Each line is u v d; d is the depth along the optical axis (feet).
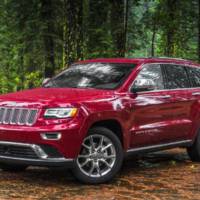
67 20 58.54
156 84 34.94
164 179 32.32
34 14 86.94
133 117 32.32
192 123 37.60
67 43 58.54
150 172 34.65
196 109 37.91
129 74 33.47
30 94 31.17
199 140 38.63
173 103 35.50
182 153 43.65
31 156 29.07
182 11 95.25
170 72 36.70
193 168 36.52
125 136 31.83
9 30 89.30
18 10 86.94
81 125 29.09
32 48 87.71
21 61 98.99
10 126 29.27
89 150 30.22
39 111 28.94
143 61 34.96
